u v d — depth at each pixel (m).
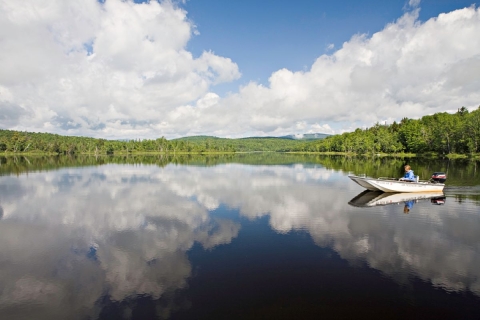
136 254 14.73
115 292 11.18
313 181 41.47
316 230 18.00
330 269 12.64
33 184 39.00
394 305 10.02
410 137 128.88
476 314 9.55
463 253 14.24
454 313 9.61
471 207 23.58
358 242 15.82
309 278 11.88
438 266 12.86
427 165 65.50
